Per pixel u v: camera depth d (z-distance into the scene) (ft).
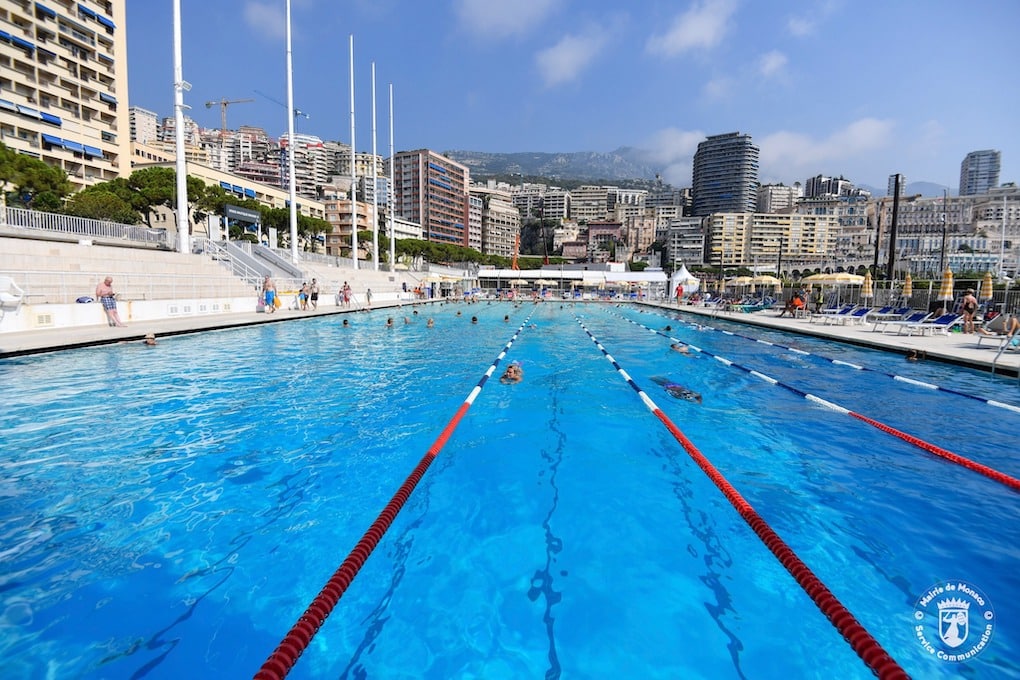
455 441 19.42
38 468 15.99
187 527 12.41
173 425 20.86
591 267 253.85
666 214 633.61
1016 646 8.50
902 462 17.19
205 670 8.02
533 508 13.65
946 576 10.52
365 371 33.78
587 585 10.26
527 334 59.16
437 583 10.31
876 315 55.57
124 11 200.85
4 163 103.14
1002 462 17.06
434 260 286.46
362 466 16.55
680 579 10.48
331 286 105.70
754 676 7.92
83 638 8.63
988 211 388.37
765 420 22.43
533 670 8.05
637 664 8.18
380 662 8.18
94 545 11.51
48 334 40.04
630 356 42.24
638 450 18.48
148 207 151.74
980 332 42.86
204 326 49.90
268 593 9.91
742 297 114.52
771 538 11.81
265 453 17.69
